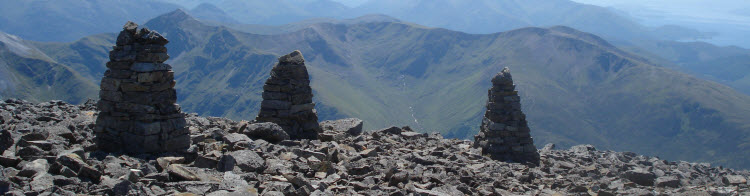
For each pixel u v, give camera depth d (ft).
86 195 36.17
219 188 41.75
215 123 85.71
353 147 74.74
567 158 94.89
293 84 80.02
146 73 53.16
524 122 86.38
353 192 46.65
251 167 50.39
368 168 57.21
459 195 50.26
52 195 34.73
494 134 85.56
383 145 81.15
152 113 53.36
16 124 65.10
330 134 80.74
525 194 56.65
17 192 33.63
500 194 54.34
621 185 66.64
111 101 54.29
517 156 84.79
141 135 52.54
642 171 75.51
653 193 64.34
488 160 79.82
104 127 54.80
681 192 67.05
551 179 67.67
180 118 56.29
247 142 61.67
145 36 53.83
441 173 60.08
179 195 38.40
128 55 53.11
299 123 80.64
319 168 54.03
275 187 42.96
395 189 49.49
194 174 44.83
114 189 36.99
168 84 55.26
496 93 86.89
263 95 80.28
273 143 70.38
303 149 65.51
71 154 43.60
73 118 76.84
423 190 49.29
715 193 66.54
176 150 55.42
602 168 87.61
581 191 62.13
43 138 51.98
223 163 49.39
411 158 68.74
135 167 46.65
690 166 100.63
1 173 38.34
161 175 43.14
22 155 45.11
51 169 40.88
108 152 54.19
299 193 42.73
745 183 79.15
